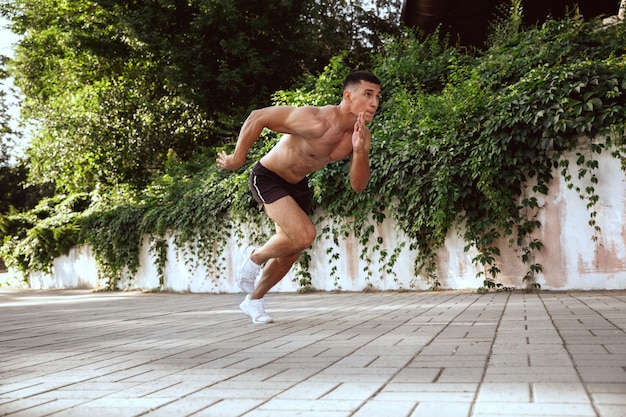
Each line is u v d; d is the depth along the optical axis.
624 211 7.75
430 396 2.28
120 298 11.67
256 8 16.11
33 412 2.30
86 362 3.64
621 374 2.51
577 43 8.88
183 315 7.12
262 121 4.74
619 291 7.62
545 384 2.38
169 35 16.38
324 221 10.28
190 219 12.29
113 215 14.53
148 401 2.41
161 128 17.47
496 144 8.12
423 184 8.78
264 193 4.98
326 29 18.42
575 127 7.73
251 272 5.43
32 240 17.47
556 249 8.16
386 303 7.46
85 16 18.25
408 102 10.10
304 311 6.79
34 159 20.22
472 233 8.51
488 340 3.74
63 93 20.91
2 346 4.73
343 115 4.71
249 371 3.02
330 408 2.16
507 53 9.47
